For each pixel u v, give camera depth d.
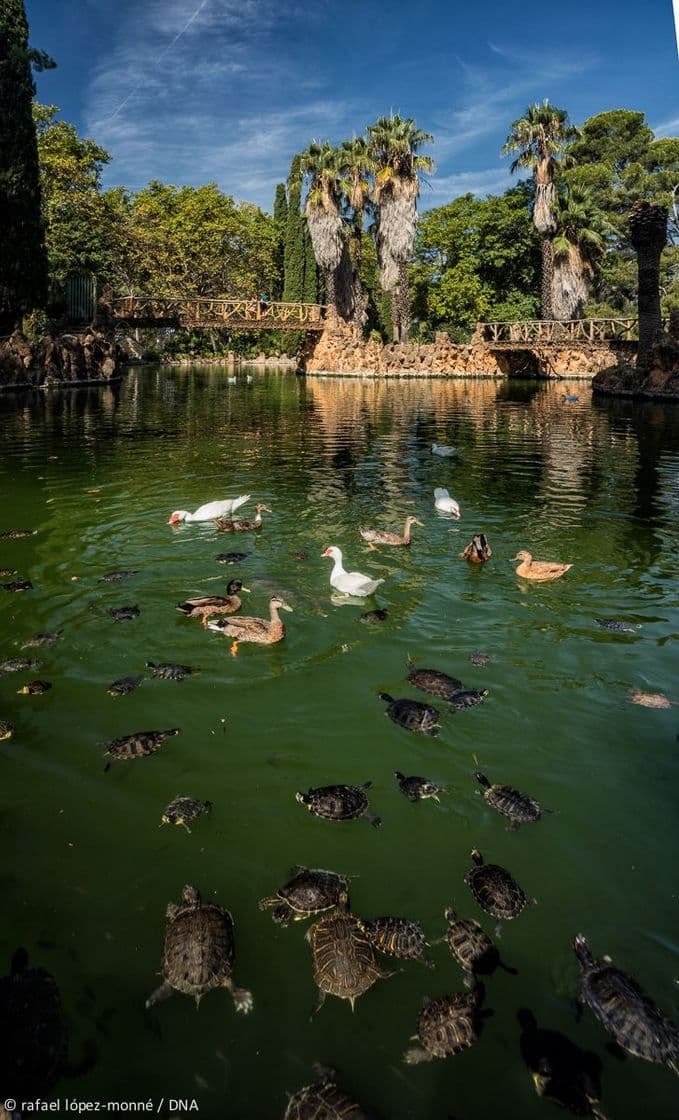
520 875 4.31
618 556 10.34
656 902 4.11
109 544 10.74
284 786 5.16
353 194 50.34
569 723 5.95
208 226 64.88
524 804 4.87
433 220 59.97
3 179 32.88
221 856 4.48
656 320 36.81
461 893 4.18
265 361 75.69
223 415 28.70
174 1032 3.37
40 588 8.88
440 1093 3.09
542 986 3.58
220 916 3.90
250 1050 3.29
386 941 3.78
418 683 6.52
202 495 14.21
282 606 7.64
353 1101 3.00
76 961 3.73
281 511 12.91
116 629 7.70
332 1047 3.30
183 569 9.58
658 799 5.01
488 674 6.77
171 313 52.28
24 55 32.72
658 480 15.95
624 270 55.19
